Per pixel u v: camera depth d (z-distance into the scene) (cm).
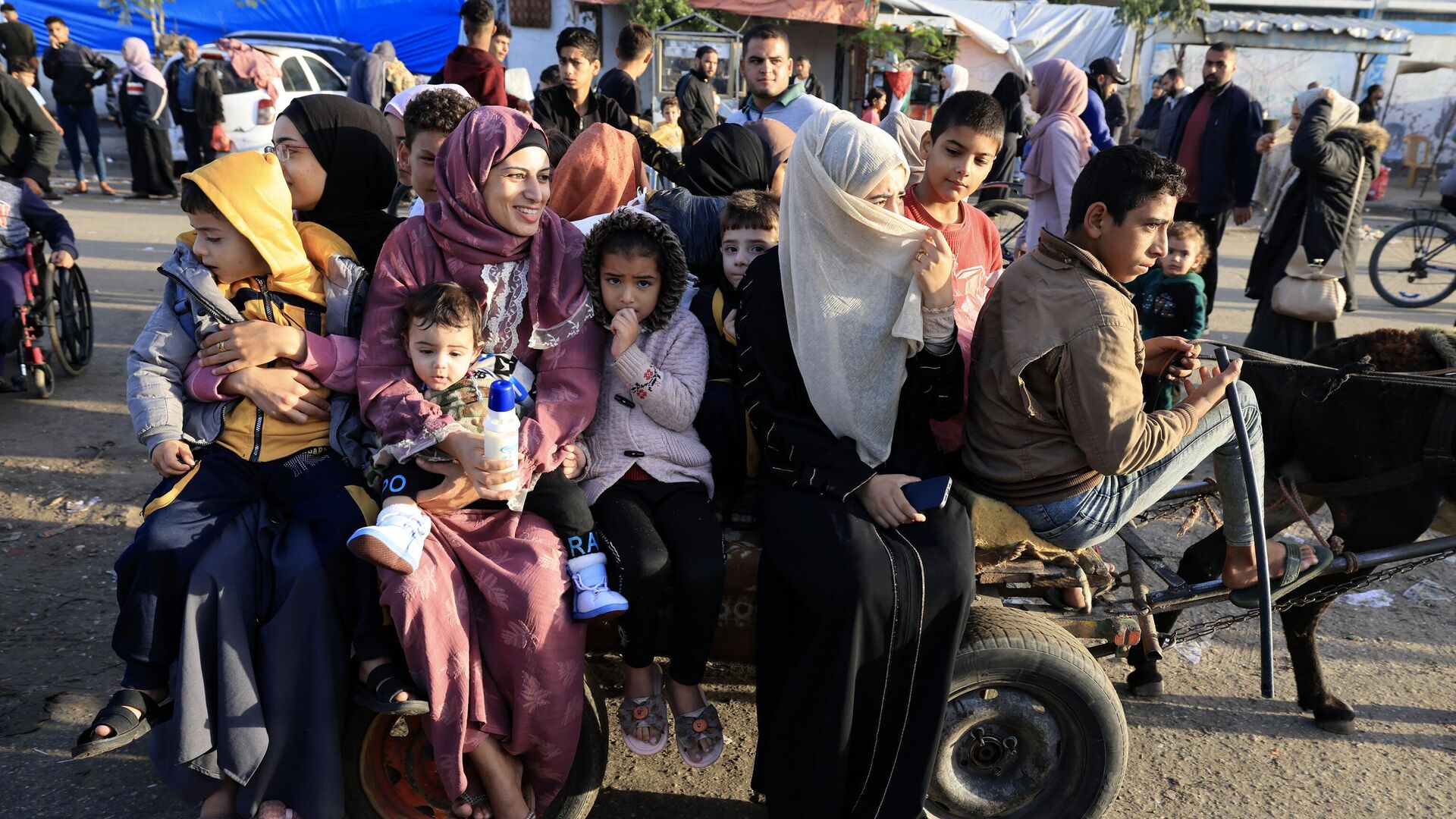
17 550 412
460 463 230
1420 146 1886
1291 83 1903
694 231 315
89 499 457
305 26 1689
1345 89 1894
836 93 1642
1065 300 242
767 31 577
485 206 246
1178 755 325
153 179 1234
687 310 272
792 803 242
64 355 595
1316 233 545
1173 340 270
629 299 250
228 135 1185
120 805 281
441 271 250
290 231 245
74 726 312
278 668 223
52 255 568
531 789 249
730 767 311
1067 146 570
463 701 224
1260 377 351
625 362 248
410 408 231
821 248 247
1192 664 376
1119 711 258
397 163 320
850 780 245
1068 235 256
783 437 254
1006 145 934
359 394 240
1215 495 348
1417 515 321
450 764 225
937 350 253
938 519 247
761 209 281
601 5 1600
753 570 259
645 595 242
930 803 269
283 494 240
